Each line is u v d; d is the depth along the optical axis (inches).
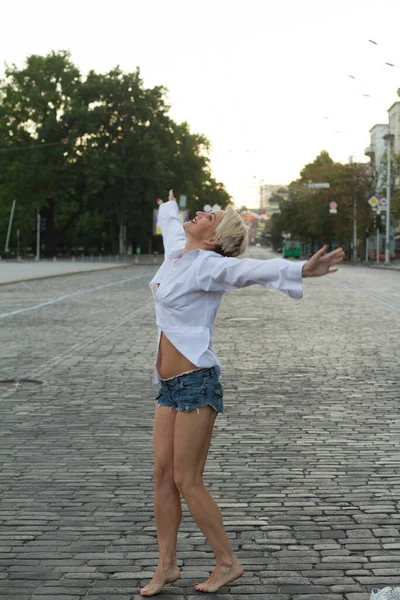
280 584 158.1
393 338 573.6
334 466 241.9
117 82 3043.8
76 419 307.3
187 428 150.0
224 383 384.8
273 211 4714.6
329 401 341.4
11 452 258.7
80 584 157.9
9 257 3240.7
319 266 136.3
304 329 637.3
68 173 3132.4
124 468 239.8
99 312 810.8
